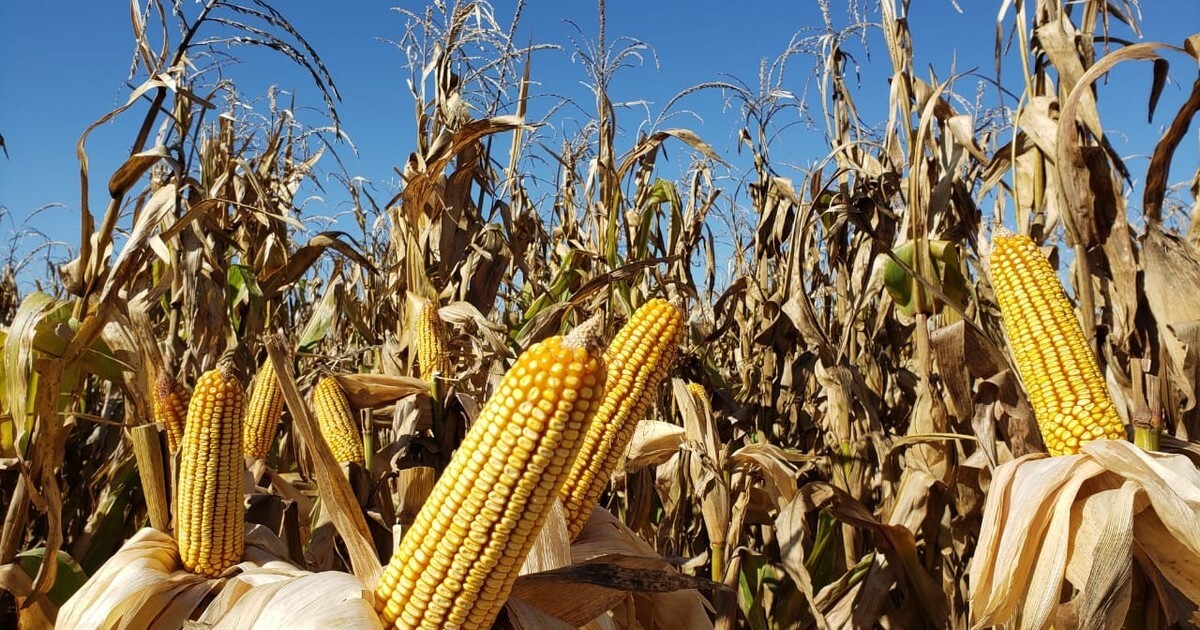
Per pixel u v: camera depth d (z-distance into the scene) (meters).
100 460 1.17
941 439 0.97
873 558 1.05
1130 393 0.93
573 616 0.55
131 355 0.87
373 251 2.36
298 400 0.53
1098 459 0.69
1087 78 0.94
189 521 0.65
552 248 2.18
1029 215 1.15
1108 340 0.98
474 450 0.45
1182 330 0.86
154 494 0.71
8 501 0.93
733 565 0.97
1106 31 1.06
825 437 1.43
